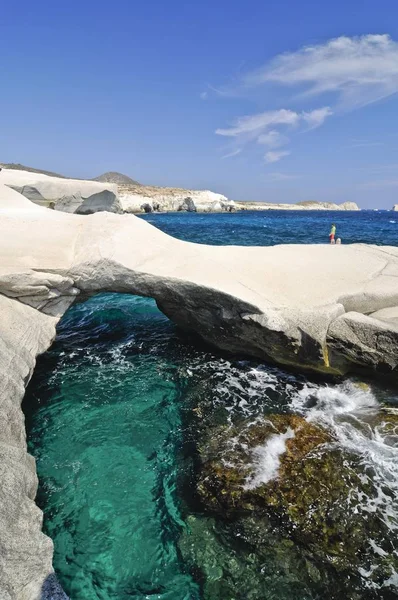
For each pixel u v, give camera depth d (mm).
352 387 8219
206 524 5258
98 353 10211
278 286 9352
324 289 9172
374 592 4371
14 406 5895
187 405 7891
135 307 13961
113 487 5875
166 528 5223
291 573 4621
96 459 6434
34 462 5652
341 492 5539
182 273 9352
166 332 11641
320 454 6203
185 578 4617
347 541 4914
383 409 7410
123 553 4891
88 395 8227
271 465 6035
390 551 4785
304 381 8664
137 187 113250
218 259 10555
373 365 7949
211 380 8812
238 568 4711
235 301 8586
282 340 8336
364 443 6461
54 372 9156
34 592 3793
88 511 5453
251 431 6891
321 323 8086
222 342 9836
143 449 6688
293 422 7055
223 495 5605
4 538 3951
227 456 6305
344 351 8094
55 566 4711
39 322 8289
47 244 9648
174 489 5844
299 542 4941
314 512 5273
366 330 7848
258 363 9555
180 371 9242
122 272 9250
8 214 11719
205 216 73000
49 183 33188
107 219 11180
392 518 5180
